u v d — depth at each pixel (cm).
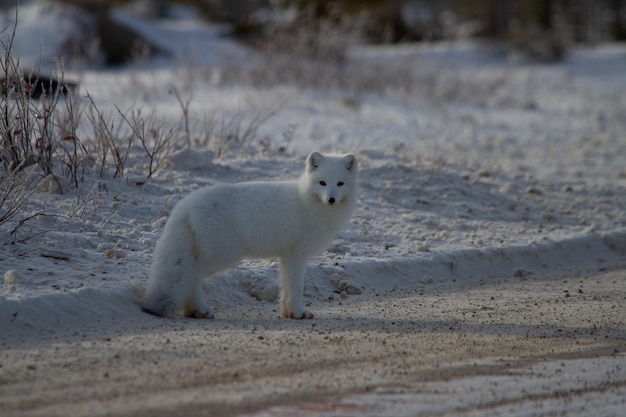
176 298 1953
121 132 4000
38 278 2047
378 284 2556
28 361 1561
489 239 3138
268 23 10600
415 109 6038
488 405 1411
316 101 5859
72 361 1571
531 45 11319
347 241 2878
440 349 1784
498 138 5381
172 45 9081
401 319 2094
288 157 3794
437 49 11412
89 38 8306
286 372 1559
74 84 4288
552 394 1484
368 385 1498
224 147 3775
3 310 1800
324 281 2458
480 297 2453
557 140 5634
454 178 3891
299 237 2070
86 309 1919
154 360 1597
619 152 5256
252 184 2077
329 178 2067
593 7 15938
